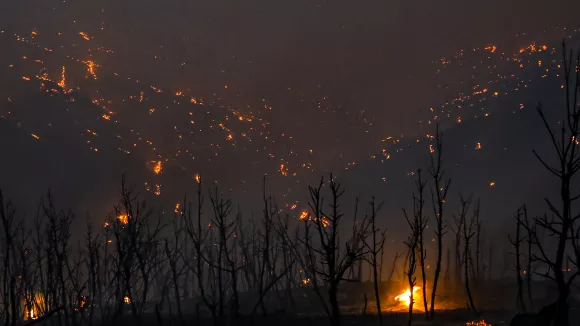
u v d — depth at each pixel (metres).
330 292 14.23
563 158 12.19
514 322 13.43
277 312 18.67
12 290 15.50
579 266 12.09
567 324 12.21
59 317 17.53
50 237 18.78
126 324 17.83
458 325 16.22
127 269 17.67
